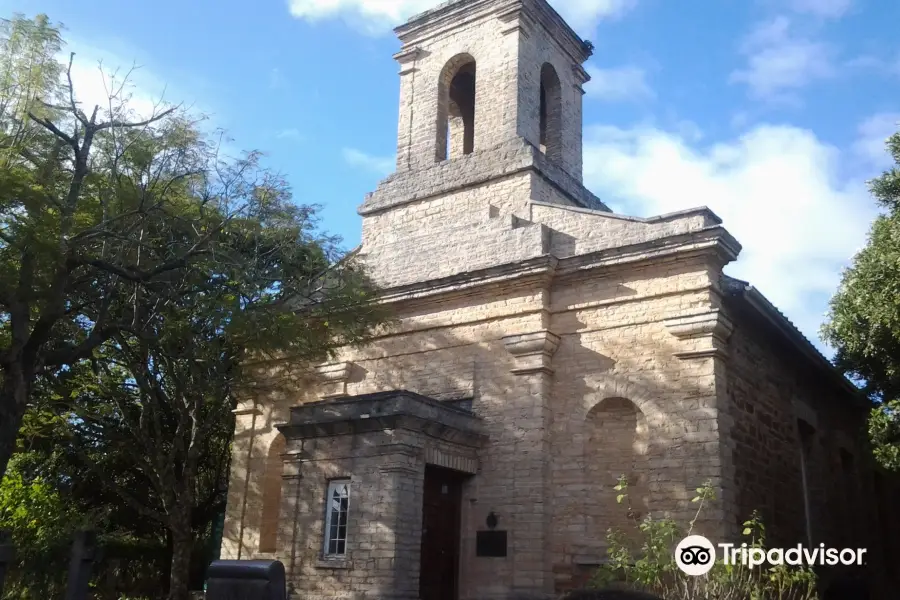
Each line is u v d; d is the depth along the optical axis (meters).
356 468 18.36
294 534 18.94
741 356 19.42
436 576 18.78
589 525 18.39
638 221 19.73
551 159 25.72
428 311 22.06
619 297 19.25
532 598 17.80
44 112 16.41
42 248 14.52
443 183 23.91
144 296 19.33
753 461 18.86
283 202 19.42
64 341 19.72
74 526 22.48
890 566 27.39
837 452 25.12
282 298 18.83
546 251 20.59
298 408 20.00
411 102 26.12
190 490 21.59
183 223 17.78
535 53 25.16
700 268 18.39
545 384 19.56
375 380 22.53
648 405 18.25
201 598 25.14
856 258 18.50
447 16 25.97
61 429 26.33
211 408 24.22
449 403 20.86
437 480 19.38
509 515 19.00
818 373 23.98
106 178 17.30
